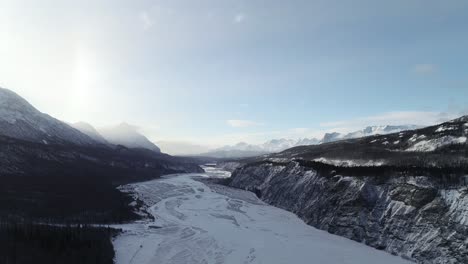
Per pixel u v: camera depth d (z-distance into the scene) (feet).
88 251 254.27
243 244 311.27
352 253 292.40
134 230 343.46
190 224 383.86
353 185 380.58
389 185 348.38
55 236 261.85
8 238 254.47
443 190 303.48
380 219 328.08
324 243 321.11
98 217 379.76
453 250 262.47
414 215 304.71
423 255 273.95
